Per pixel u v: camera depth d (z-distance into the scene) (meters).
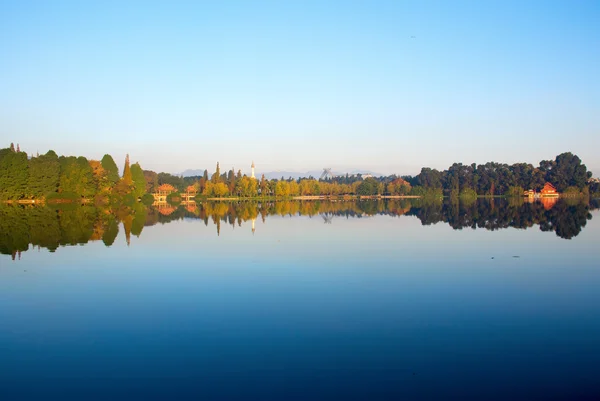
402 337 15.75
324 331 16.33
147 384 12.48
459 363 13.66
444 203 134.88
